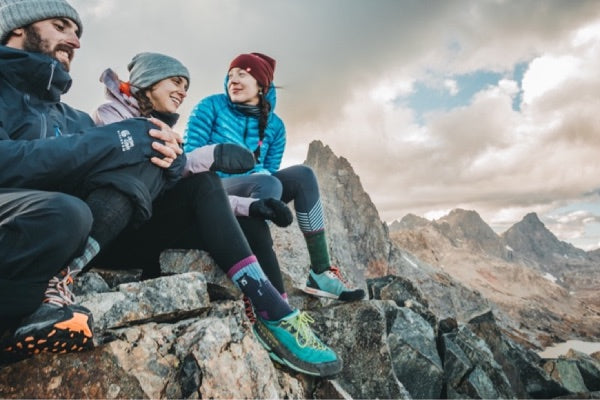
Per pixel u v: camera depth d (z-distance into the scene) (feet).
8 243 5.26
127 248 10.00
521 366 32.09
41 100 7.59
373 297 24.52
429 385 18.52
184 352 7.73
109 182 6.67
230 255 8.69
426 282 232.53
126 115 9.55
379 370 14.24
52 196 5.47
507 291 561.02
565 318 469.57
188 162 8.86
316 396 10.06
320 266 13.41
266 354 9.16
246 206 10.28
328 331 14.38
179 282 9.12
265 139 14.64
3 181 5.94
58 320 5.50
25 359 6.07
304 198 12.78
